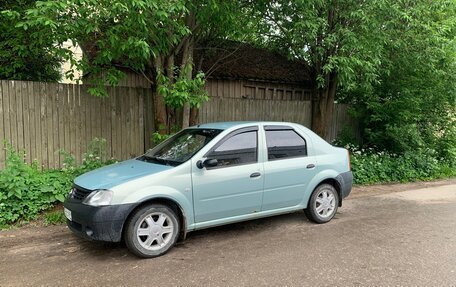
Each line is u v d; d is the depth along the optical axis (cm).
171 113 820
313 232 545
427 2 865
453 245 493
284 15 842
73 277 388
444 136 1182
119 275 394
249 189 508
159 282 378
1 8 703
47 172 680
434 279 388
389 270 410
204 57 1006
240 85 1169
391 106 1030
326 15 830
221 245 487
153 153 549
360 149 1120
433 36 866
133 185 429
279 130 555
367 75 845
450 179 1052
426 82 1028
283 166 539
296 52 981
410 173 1005
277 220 605
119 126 798
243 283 376
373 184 940
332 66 809
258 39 1055
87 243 488
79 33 629
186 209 461
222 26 802
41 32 621
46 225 552
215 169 484
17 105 683
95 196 422
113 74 692
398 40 865
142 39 604
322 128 1058
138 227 434
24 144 694
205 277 390
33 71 882
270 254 456
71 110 741
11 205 558
